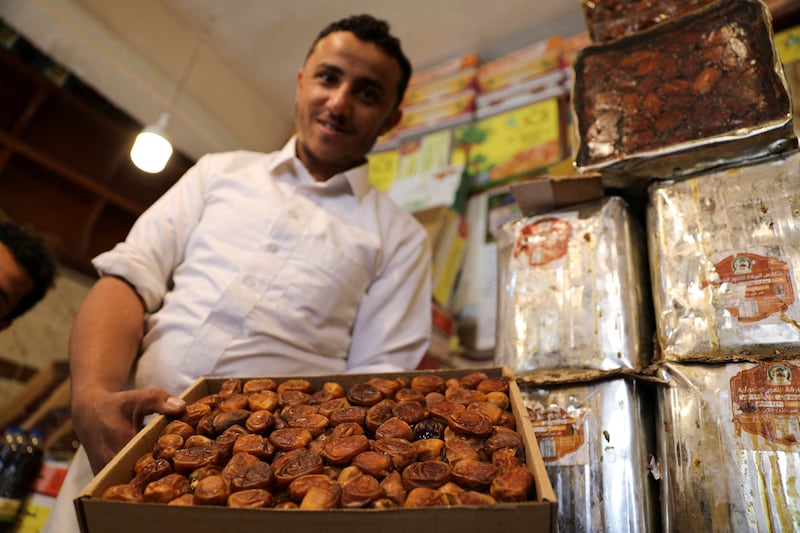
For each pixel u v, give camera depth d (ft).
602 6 3.51
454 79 7.08
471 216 6.33
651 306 2.80
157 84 7.48
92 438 2.27
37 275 4.86
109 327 2.82
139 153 5.44
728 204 2.52
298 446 1.91
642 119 2.82
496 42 7.39
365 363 3.74
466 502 1.54
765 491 1.99
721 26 2.84
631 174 2.81
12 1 6.35
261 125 9.00
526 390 2.66
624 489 2.28
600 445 2.40
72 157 7.57
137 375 3.11
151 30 7.38
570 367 2.66
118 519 1.58
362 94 3.96
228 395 2.32
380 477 1.73
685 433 2.22
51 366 6.33
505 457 1.76
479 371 2.43
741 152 2.55
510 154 6.25
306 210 3.72
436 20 7.23
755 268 2.34
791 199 2.39
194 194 3.72
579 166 2.88
